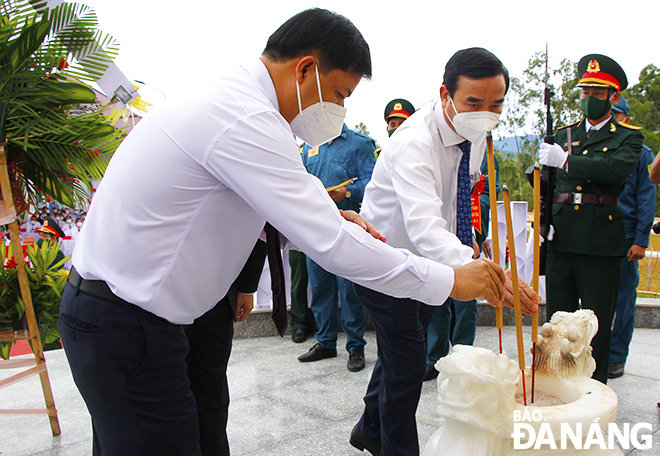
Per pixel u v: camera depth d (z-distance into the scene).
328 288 3.54
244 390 2.96
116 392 1.13
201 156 1.07
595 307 2.73
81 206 2.38
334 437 2.32
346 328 3.40
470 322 3.38
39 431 2.39
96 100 2.19
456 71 1.70
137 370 1.12
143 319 1.11
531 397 1.59
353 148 3.69
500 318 1.52
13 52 1.92
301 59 1.19
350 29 1.20
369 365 3.45
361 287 1.85
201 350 1.76
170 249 1.11
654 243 10.34
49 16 2.00
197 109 1.09
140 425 1.15
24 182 2.24
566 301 2.92
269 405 2.72
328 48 1.17
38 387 3.02
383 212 1.95
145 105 2.39
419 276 1.18
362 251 1.11
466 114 1.70
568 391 1.59
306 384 3.06
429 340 3.21
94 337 1.10
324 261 1.11
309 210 1.08
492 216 1.53
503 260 4.48
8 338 2.21
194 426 1.24
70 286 1.18
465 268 1.28
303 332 4.09
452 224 2.01
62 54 2.06
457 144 1.90
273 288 1.71
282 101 1.24
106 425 1.17
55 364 3.50
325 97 1.23
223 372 1.82
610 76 2.70
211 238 1.15
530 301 1.58
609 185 2.74
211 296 1.23
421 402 2.80
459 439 1.36
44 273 2.31
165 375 1.15
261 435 2.34
